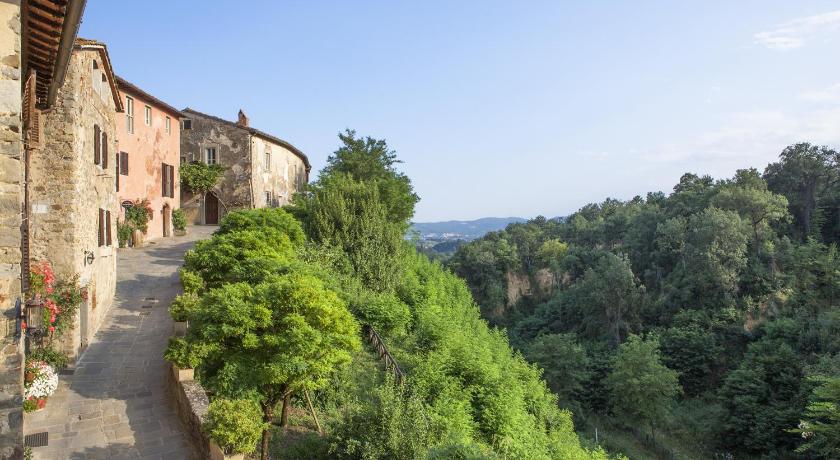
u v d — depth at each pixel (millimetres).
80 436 8695
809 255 47969
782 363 35500
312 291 9156
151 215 25500
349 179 24609
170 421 9414
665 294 52875
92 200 13453
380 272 20531
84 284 12180
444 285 28922
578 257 71688
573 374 41094
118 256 21734
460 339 18734
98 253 14070
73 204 11578
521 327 62250
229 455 7441
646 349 38094
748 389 35062
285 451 9562
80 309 12406
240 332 8555
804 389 31859
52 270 11414
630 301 53750
